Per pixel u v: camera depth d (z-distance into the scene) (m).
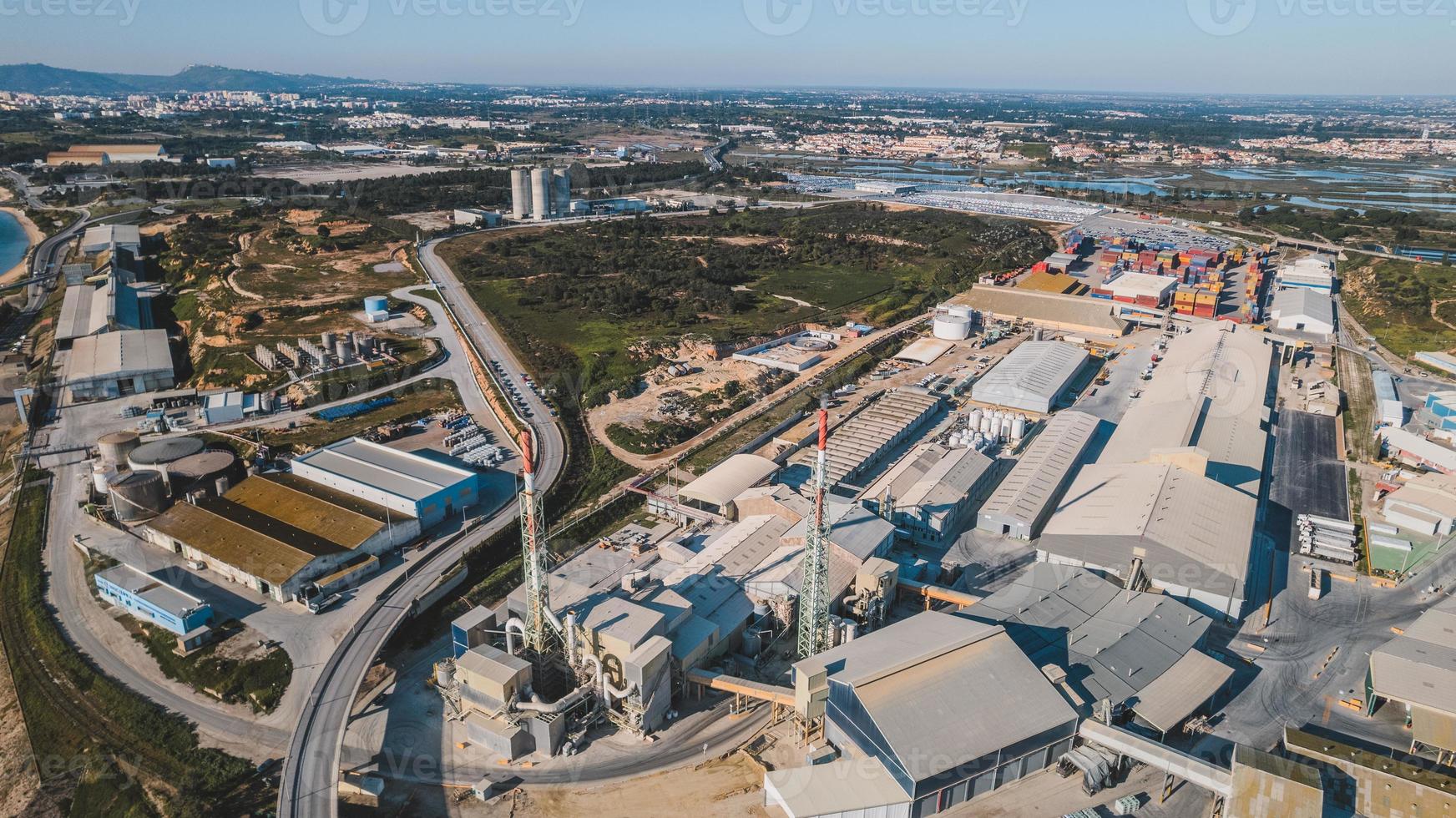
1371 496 117.62
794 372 168.00
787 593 89.25
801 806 64.56
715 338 180.62
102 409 148.62
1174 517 98.56
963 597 90.25
